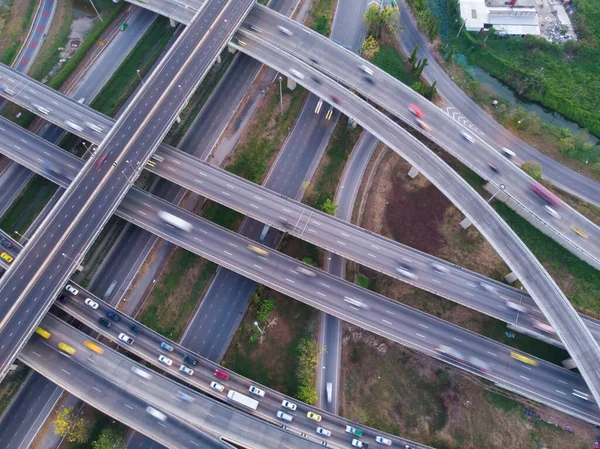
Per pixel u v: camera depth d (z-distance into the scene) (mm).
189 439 116062
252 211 139625
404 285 143375
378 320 131875
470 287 134875
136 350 127312
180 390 122188
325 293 134125
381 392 131000
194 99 164875
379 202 154250
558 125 175750
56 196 148500
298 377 130125
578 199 156750
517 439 125500
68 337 126688
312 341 135625
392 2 191125
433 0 199375
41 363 122875
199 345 134625
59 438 121500
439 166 143375
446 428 127062
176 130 158750
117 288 139625
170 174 143125
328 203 142875
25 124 158250
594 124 170000
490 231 134250
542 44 182250
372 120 151000
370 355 134875
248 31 168000
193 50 155625
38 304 122375
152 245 145375
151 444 122562
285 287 133875
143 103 146750
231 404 122750
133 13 181500
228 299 140250
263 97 168250
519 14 187000
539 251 148375
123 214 139625
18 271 125188
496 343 131250
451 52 175375
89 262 141000
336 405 128625
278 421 121375
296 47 167250
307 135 163625
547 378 127688
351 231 139500
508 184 149250
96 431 123125
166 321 136750
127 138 141500
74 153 154625
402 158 160625
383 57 178375
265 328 137000
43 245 128250
